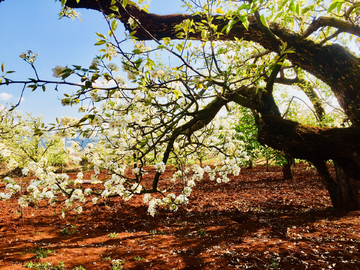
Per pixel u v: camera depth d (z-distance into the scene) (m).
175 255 4.77
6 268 4.31
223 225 6.66
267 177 14.77
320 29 4.88
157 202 3.75
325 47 4.30
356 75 4.11
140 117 3.19
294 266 3.84
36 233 6.76
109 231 6.96
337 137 4.38
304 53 4.35
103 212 8.88
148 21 3.90
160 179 15.73
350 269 3.54
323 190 9.85
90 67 1.79
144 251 5.11
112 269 4.22
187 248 5.12
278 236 5.30
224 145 4.27
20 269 4.27
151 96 2.63
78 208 3.62
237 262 4.21
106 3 3.58
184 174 3.94
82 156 3.52
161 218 7.91
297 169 17.38
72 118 2.47
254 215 7.39
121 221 7.87
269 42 4.31
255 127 10.52
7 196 3.80
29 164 3.70
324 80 4.61
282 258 4.16
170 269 4.16
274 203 8.61
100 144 3.53
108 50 1.94
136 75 2.27
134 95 2.79
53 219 8.17
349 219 5.64
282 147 4.91
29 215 8.58
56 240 6.19
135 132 3.84
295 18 4.41
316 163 6.69
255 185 12.25
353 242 4.41
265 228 6.00
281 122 4.94
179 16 4.02
